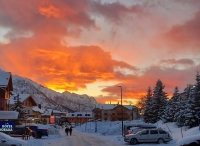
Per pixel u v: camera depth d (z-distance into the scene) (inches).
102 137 1911.9
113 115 6225.4
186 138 845.2
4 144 791.7
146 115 2753.4
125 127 1740.9
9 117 1690.5
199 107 1589.6
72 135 2237.9
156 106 2664.9
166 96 2691.9
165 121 2262.6
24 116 2736.2
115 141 1486.2
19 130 1435.8
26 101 3521.2
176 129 1761.8
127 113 6171.3
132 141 1272.1
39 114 4131.4
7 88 2253.9
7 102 2340.1
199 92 1612.9
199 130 1348.4
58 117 6461.6
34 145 1021.2
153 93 2741.1
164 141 1283.2
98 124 3971.5
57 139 1636.3
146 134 1280.8
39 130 1694.1
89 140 1577.3
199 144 821.2
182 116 1795.0
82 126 4296.3
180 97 2094.0
